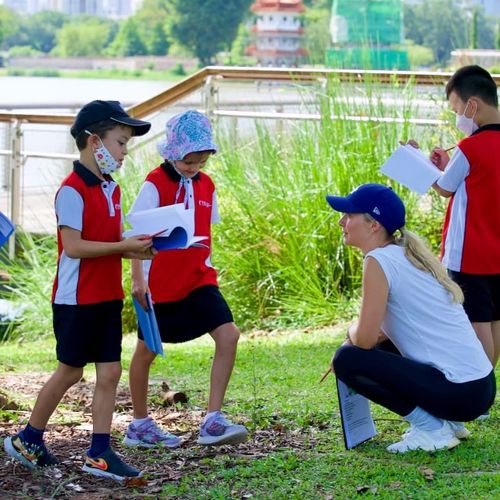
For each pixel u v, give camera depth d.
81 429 6.91
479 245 6.80
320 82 12.45
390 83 12.17
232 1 102.56
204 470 5.99
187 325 6.55
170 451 6.41
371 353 6.02
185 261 6.52
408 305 5.98
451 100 7.02
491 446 6.19
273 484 5.64
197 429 6.93
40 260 13.54
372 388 6.07
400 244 6.06
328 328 11.25
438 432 6.12
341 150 11.88
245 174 12.40
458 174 6.84
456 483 5.52
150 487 5.68
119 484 5.72
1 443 6.48
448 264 6.92
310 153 12.06
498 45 53.19
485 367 6.06
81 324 5.73
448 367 5.96
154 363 9.55
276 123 12.50
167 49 119.81
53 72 126.75
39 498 5.48
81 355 5.76
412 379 5.96
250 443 6.50
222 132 12.87
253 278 12.04
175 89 13.63
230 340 6.47
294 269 11.81
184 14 105.69
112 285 5.78
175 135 6.43
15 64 135.12
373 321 5.92
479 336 6.89
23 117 14.52
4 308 13.38
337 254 11.69
